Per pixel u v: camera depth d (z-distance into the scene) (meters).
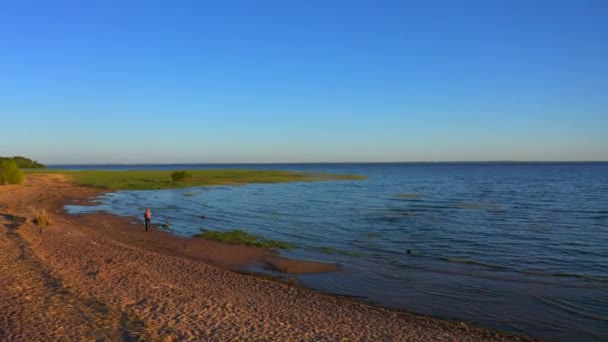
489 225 32.59
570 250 23.95
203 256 21.83
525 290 16.25
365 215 38.34
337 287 16.61
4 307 11.59
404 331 11.88
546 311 13.99
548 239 27.16
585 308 14.27
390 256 22.16
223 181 87.00
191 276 16.59
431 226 32.09
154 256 19.70
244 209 43.38
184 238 26.77
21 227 25.38
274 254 22.45
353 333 11.46
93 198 54.22
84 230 27.73
